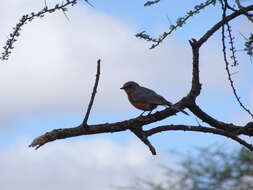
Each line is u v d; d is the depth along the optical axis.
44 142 9.80
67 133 9.80
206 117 10.74
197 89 10.43
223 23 10.47
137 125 10.25
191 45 10.27
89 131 9.93
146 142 10.31
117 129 10.12
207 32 10.40
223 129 10.89
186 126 10.49
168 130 10.38
